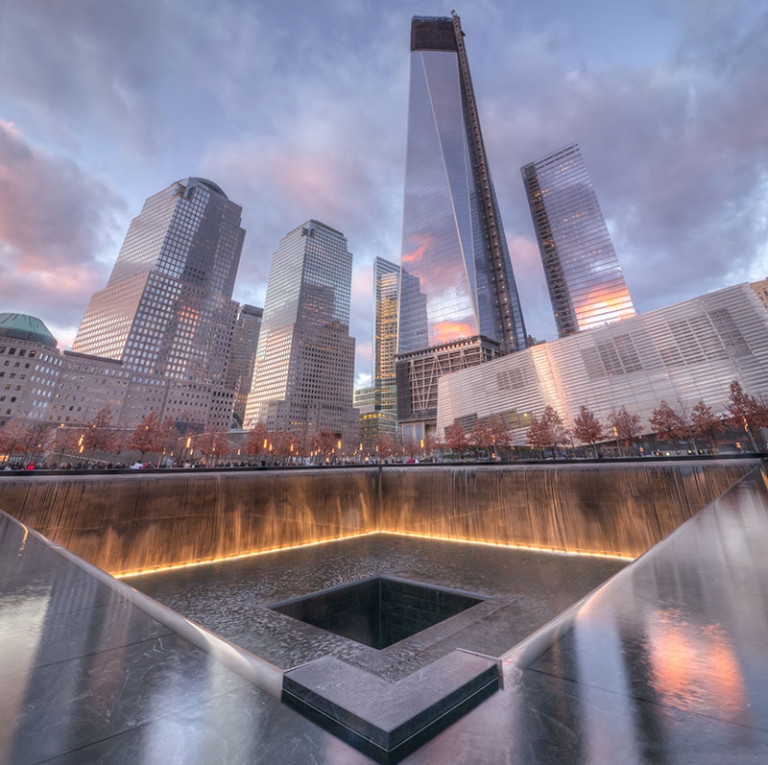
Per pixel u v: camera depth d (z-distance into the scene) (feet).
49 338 443.32
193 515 93.50
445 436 308.81
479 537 117.19
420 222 511.40
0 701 7.57
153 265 562.66
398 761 6.13
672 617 10.99
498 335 488.44
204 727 7.13
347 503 130.72
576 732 6.54
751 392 205.16
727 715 6.62
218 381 578.66
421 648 49.29
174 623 11.98
